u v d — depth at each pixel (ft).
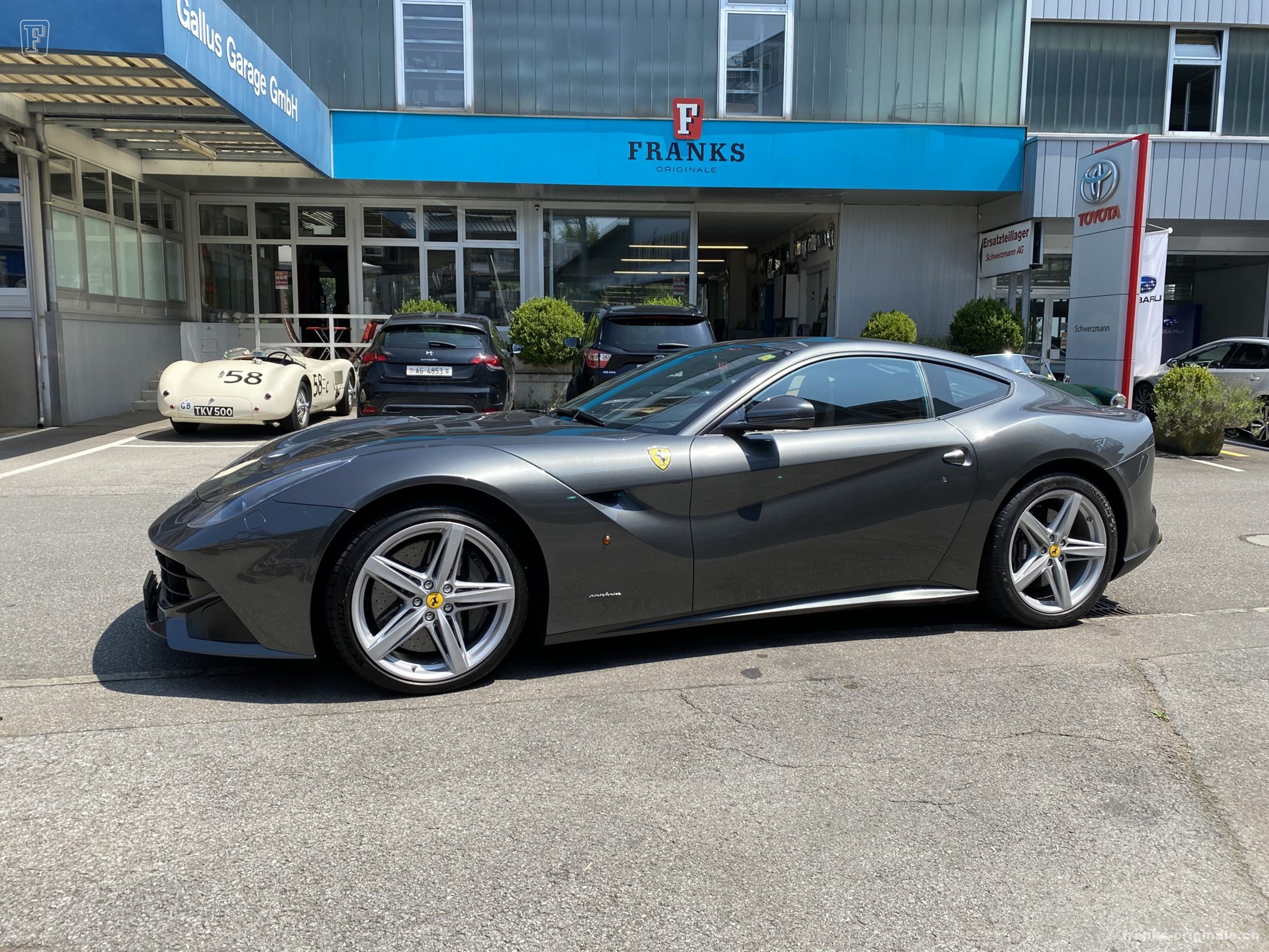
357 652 10.60
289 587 10.41
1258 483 28.43
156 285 48.93
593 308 54.34
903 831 8.18
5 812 8.25
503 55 48.91
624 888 7.29
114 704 10.71
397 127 47.03
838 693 11.17
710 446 11.87
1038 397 14.11
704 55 49.49
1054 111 53.26
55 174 38.60
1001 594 13.33
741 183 48.44
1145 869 7.68
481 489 10.74
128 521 20.92
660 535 11.51
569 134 47.75
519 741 9.81
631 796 8.72
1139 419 14.49
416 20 48.44
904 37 49.85
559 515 11.03
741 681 11.54
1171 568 17.74
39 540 19.13
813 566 12.35
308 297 53.88
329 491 10.51
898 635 13.38
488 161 47.67
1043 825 8.32
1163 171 47.73
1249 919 7.06
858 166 48.57
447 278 53.88
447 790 8.78
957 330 49.47
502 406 31.37
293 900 7.07
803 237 61.00
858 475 12.39
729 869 7.58
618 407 13.60
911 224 54.19
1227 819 8.46
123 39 26.91
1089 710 10.73
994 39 49.93
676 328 31.91
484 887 7.28
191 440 34.88
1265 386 39.22
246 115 34.04
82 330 40.70
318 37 48.26
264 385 35.04
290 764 9.25
